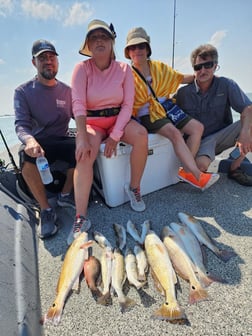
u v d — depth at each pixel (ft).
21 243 5.57
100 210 7.22
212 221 6.39
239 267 4.92
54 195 8.25
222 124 8.67
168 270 4.69
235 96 7.89
